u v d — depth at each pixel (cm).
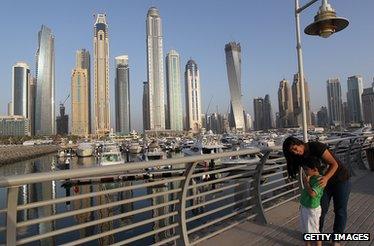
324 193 513
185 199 520
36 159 10319
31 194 3822
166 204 498
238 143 7962
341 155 1186
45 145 15388
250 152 614
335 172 499
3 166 8169
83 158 8962
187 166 507
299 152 455
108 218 421
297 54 754
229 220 674
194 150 6650
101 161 5375
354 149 1318
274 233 595
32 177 319
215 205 1061
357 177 1157
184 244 509
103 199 2600
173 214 512
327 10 645
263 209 685
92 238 404
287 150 464
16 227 334
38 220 352
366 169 1342
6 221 327
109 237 1556
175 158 460
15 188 327
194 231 554
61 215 371
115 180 3741
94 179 3806
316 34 705
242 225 647
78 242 390
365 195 865
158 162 428
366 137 1346
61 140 17562
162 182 483
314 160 457
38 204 350
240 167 742
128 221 1775
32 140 17925
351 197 850
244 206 705
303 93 756
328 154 458
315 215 465
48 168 7600
